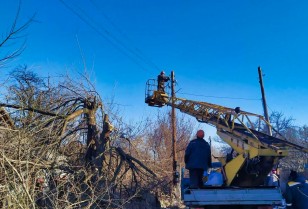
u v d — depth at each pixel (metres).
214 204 9.25
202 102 13.22
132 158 11.34
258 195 9.20
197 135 10.35
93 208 8.76
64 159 10.32
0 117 7.84
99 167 10.34
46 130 8.98
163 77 15.75
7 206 6.32
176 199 15.09
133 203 10.98
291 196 12.53
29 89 10.43
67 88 11.60
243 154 10.35
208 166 10.11
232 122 11.25
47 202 7.93
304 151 9.59
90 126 11.29
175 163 20.83
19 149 6.80
